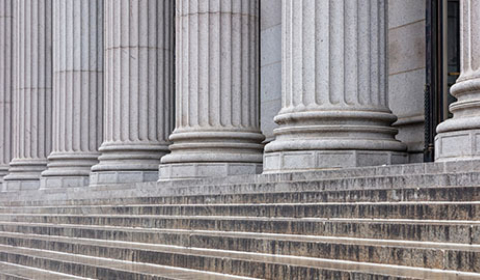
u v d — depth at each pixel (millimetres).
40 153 42750
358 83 20359
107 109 31828
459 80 16719
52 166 37156
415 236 12039
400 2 25531
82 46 36531
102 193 27828
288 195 16641
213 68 26000
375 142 20031
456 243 11430
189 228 18578
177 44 26766
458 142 16109
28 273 18594
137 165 31000
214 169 25656
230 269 13453
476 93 16250
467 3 16641
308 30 20656
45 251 21750
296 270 11688
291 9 21047
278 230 15320
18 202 35031
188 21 26203
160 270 14852
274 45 32844
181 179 25938
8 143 47812
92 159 36531
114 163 31328
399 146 20359
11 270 19500
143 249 16578
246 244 14602
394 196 14016
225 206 18266
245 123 26188
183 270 14719
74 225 24906
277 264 12156
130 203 24062
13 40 48219
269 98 33031
